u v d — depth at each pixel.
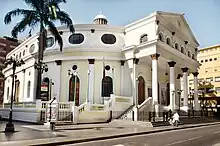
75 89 27.59
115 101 24.98
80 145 10.59
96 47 29.06
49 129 16.30
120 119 23.61
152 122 20.53
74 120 21.30
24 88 35.34
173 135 14.93
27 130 15.55
